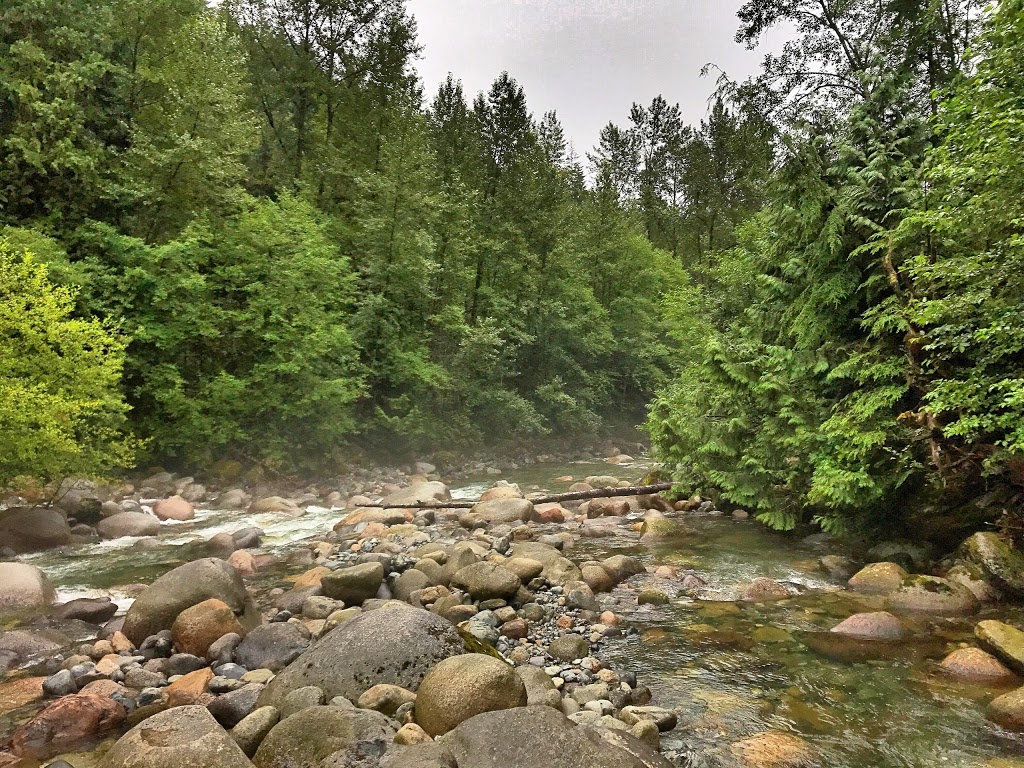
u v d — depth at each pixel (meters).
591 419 34.03
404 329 26.06
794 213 12.08
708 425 12.49
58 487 12.28
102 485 14.80
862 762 4.48
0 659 6.30
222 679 5.70
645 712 5.10
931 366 8.86
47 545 11.23
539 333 33.56
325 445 21.48
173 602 7.04
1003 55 6.83
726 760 4.54
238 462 19.09
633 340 38.22
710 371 12.30
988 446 8.37
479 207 32.59
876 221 10.77
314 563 10.47
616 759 3.94
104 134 20.30
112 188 18.33
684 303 28.62
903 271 9.70
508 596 8.24
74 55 19.80
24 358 11.25
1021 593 7.48
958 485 9.27
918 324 9.02
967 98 7.34
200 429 18.09
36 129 17.91
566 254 35.16
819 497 10.06
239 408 19.14
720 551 10.62
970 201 7.12
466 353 27.19
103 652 6.58
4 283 11.23
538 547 10.05
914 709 5.18
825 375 11.42
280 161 31.69
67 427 11.26
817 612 7.63
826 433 10.12
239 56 23.78
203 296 18.83
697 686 5.80
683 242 50.47
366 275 26.05
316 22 32.03
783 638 6.88
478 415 29.89
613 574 9.16
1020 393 6.35
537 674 5.58
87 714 5.00
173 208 20.25
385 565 9.67
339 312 22.19
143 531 12.43
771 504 11.56
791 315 12.38
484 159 35.25
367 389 24.83
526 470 24.91
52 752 4.66
